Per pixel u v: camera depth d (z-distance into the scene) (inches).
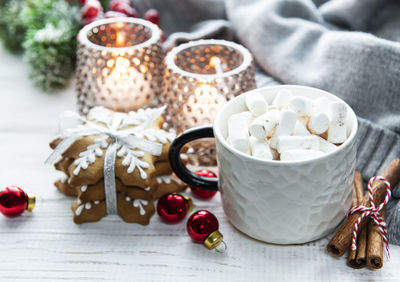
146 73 25.5
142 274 21.1
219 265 21.3
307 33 27.2
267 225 21.0
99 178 22.2
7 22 31.1
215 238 21.3
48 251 21.9
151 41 25.5
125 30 27.3
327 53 26.0
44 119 27.5
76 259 21.6
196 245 22.0
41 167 25.2
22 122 27.3
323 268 21.1
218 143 20.7
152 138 22.9
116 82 25.3
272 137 21.0
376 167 23.9
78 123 26.7
